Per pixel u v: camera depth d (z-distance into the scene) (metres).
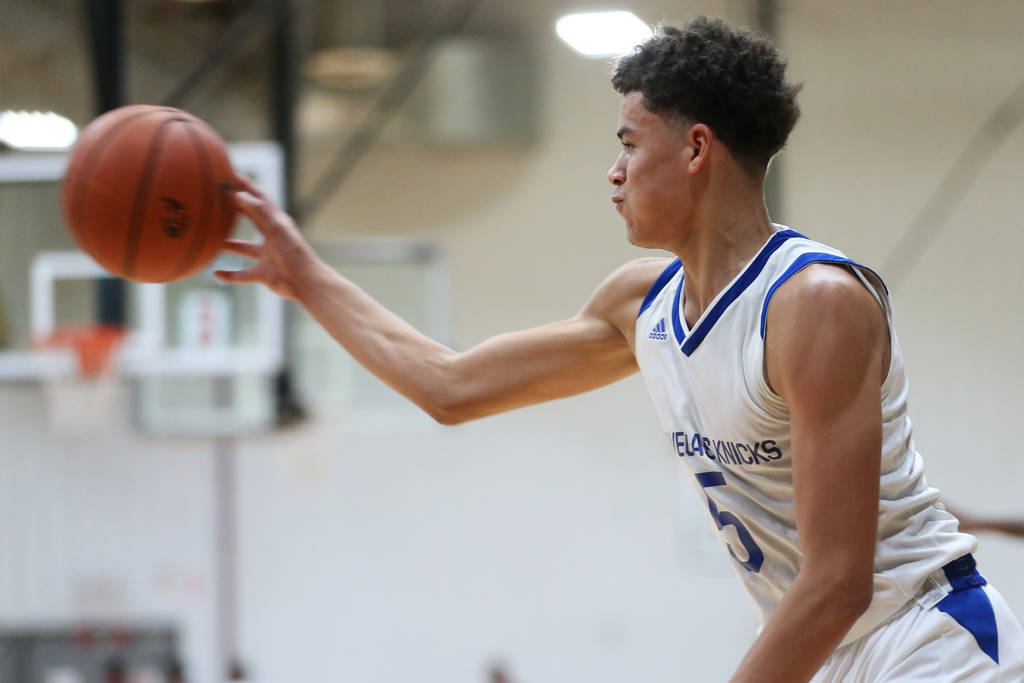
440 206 18.80
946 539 3.51
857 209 18.36
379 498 18.36
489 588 18.25
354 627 18.20
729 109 3.39
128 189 4.49
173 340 15.35
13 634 17.88
